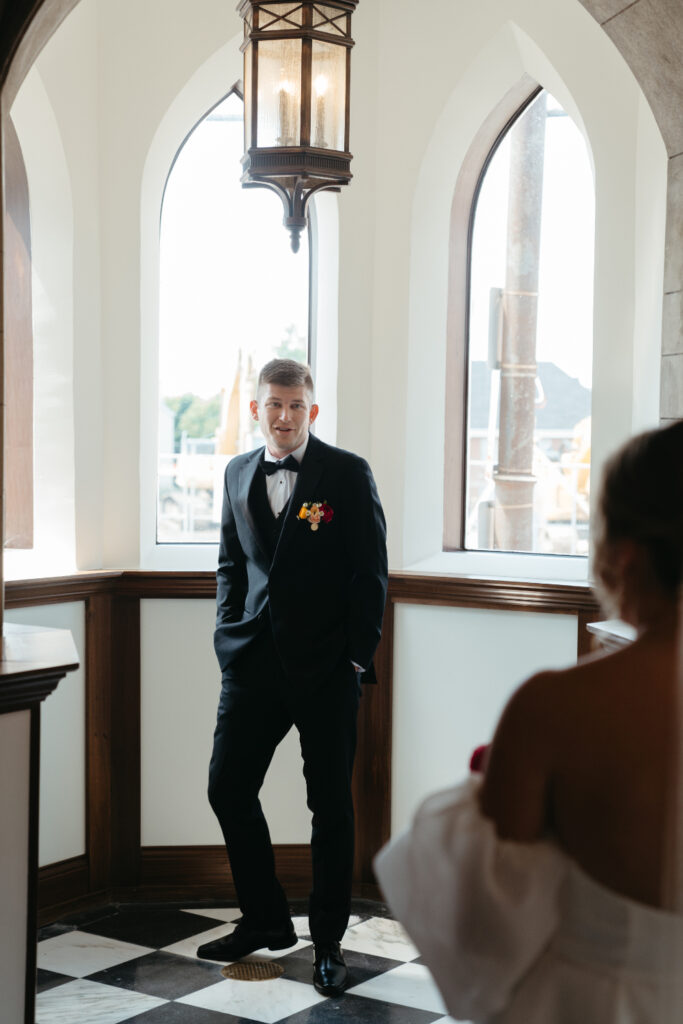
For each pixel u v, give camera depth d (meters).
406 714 3.54
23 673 2.03
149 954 3.07
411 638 3.52
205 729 3.53
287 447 2.91
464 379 3.79
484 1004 1.02
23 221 3.44
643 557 0.98
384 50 3.51
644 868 0.95
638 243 3.21
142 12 3.42
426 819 1.05
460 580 3.38
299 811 3.57
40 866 3.32
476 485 3.83
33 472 3.49
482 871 0.99
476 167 3.73
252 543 2.93
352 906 3.49
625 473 1.00
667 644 0.97
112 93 3.42
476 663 3.42
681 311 2.58
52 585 3.26
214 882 3.54
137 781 3.51
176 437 3.82
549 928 0.99
